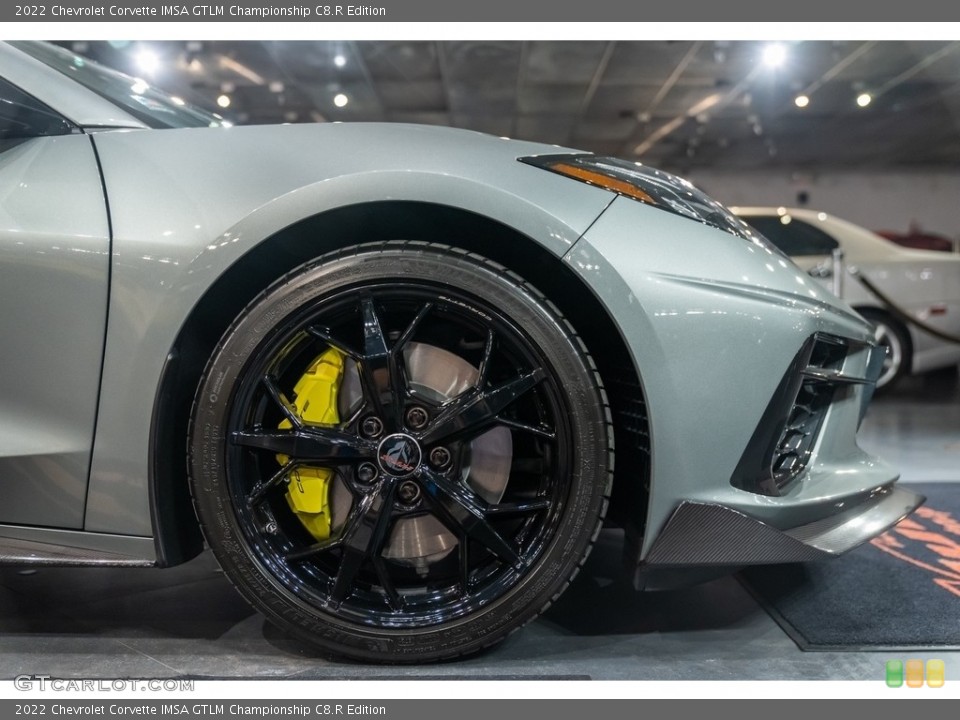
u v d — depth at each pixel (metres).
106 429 1.16
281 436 1.16
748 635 1.34
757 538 1.16
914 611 1.42
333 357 1.23
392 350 1.16
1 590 1.56
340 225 1.23
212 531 1.16
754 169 16.05
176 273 1.14
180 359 1.16
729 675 1.19
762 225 4.86
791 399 1.19
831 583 1.57
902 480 2.56
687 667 1.22
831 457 1.39
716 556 1.15
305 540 1.26
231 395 1.15
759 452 1.18
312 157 1.19
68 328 1.16
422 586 1.24
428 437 1.16
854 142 13.52
